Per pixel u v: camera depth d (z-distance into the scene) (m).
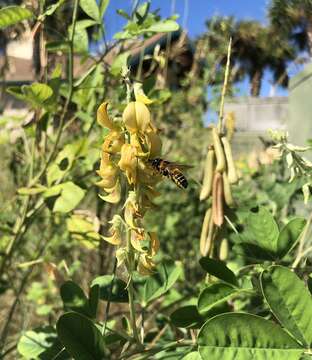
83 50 0.30
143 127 0.15
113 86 0.32
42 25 0.28
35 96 0.26
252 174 0.46
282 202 0.35
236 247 0.21
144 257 0.16
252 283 0.19
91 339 0.16
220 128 0.23
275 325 0.15
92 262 0.51
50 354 0.21
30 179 0.32
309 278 0.18
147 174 0.16
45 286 0.48
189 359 0.18
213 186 0.22
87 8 0.29
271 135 0.21
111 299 0.22
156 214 0.55
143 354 0.20
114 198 0.16
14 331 0.41
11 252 0.32
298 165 0.21
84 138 0.30
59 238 0.47
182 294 0.33
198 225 0.51
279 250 0.21
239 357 0.15
